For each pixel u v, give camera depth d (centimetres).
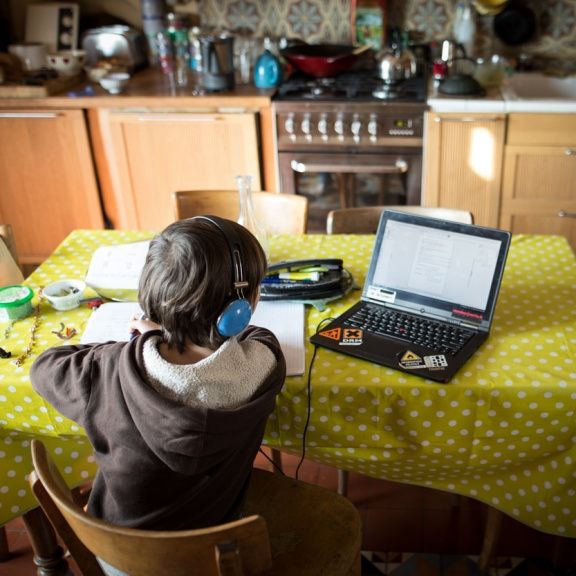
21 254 365
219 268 110
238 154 326
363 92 319
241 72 346
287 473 224
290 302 174
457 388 142
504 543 197
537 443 148
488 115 300
